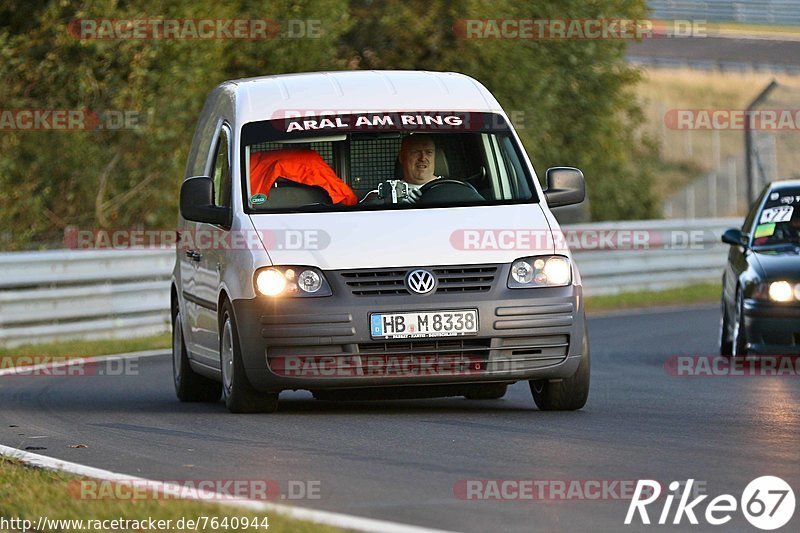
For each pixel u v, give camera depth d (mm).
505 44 82688
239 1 73062
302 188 29719
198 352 32500
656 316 62188
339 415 28781
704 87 169750
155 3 69438
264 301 27859
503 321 27891
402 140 30375
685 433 25422
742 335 41219
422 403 31594
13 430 28281
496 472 21125
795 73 174750
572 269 28766
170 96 69000
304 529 16484
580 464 21812
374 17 82625
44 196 69250
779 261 41062
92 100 69312
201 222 30672
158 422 28516
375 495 19344
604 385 35344
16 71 68812
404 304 27672
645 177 105062
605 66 91312
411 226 28547
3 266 50938
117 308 54594
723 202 146875
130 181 70438
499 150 30562
